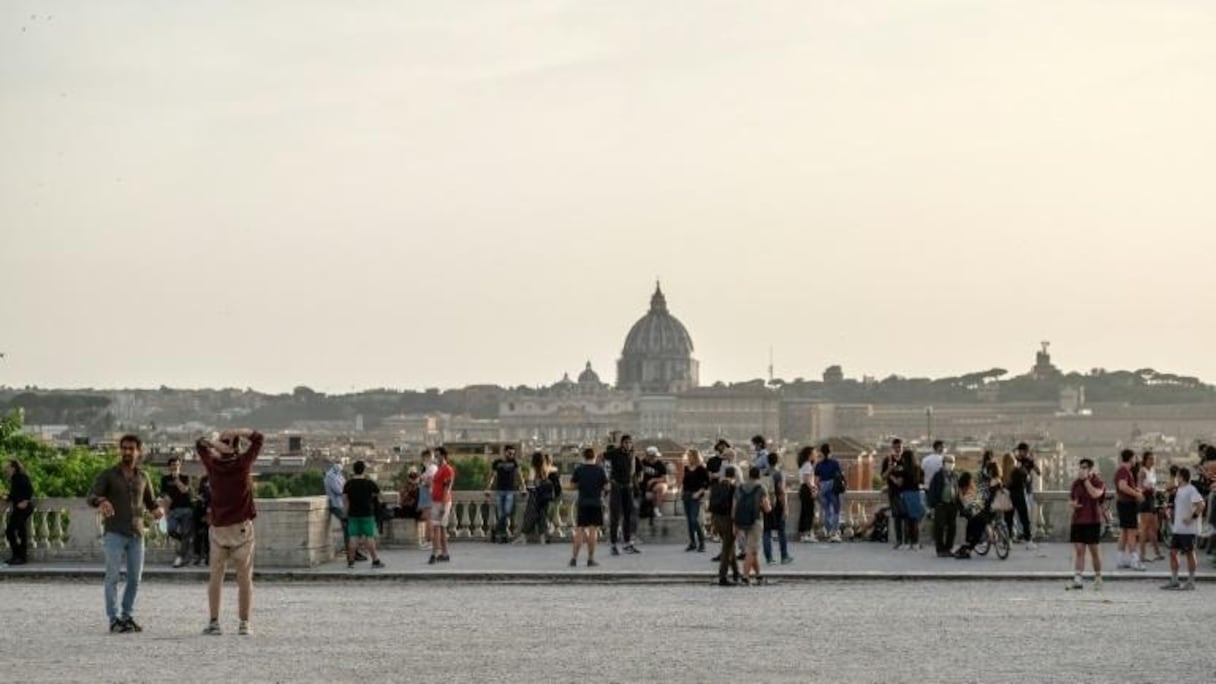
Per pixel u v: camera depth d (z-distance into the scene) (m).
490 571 57.28
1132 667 36.06
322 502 60.72
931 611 46.66
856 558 63.34
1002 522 62.72
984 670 35.50
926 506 67.31
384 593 52.22
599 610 46.94
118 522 41.12
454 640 40.00
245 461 40.56
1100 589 52.12
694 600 49.94
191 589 53.59
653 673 34.81
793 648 38.69
